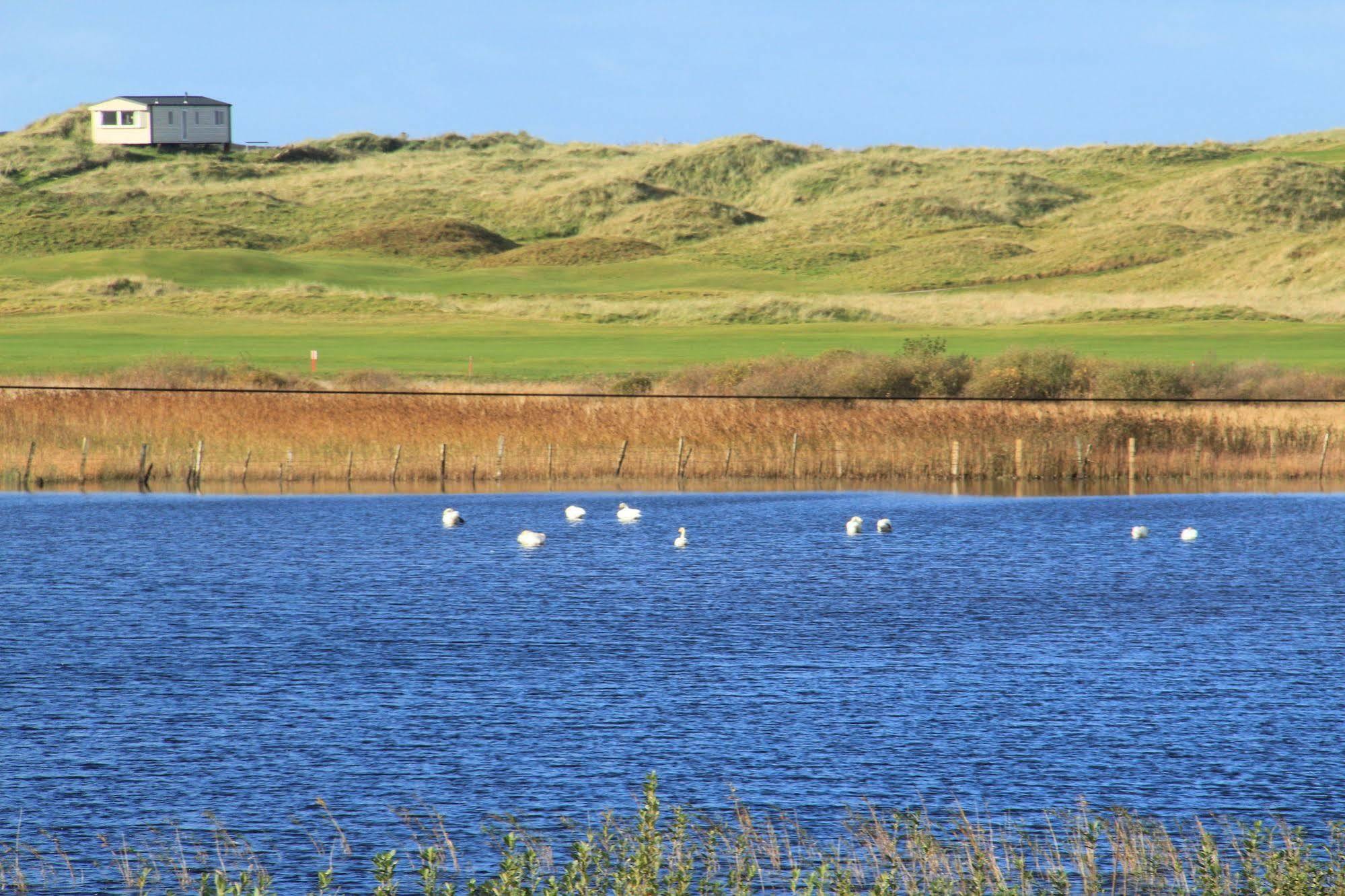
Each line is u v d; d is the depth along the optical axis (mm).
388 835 34375
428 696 46812
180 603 62031
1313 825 34875
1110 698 46562
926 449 105375
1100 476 105188
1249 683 48469
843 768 39375
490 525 85875
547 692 47406
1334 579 68875
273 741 41719
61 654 52312
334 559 73938
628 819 35188
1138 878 30891
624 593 65188
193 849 33438
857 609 61469
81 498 93625
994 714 44594
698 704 45875
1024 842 33656
